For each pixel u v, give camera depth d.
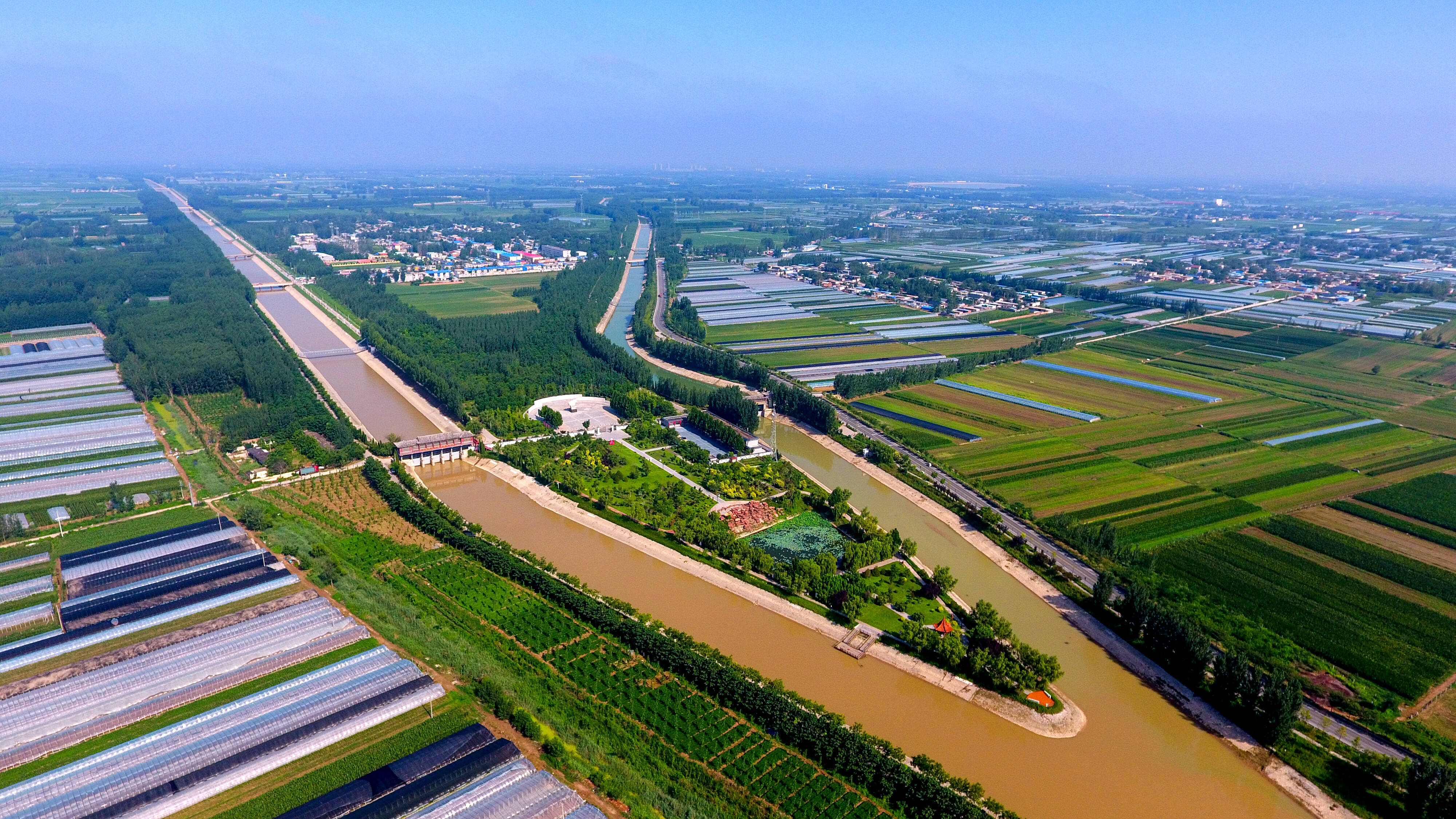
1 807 109.25
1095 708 138.00
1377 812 115.06
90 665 139.00
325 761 118.88
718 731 129.00
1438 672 143.88
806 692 139.75
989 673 140.25
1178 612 155.25
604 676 142.25
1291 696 125.38
